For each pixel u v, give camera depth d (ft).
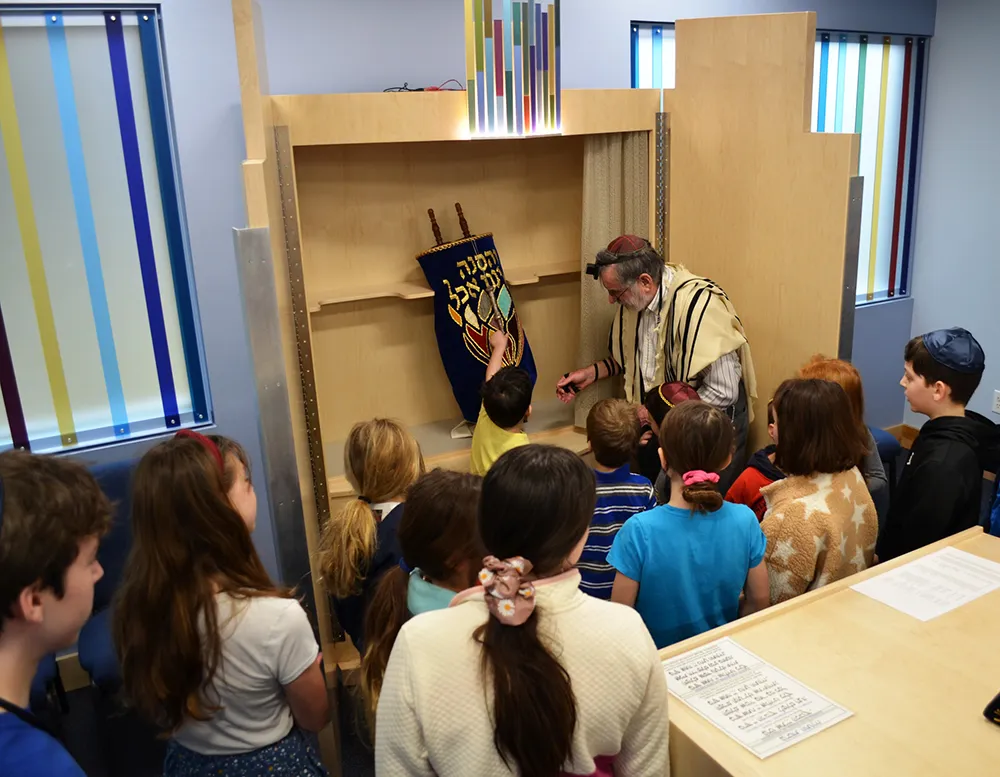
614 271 9.83
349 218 10.48
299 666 4.58
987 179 13.62
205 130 9.15
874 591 5.24
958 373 6.64
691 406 5.61
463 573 4.91
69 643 3.39
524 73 9.34
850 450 5.81
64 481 3.29
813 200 9.46
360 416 11.30
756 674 4.45
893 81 13.94
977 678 4.38
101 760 8.44
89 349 9.36
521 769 3.22
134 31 8.71
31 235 8.82
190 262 9.53
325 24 9.46
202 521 4.29
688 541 5.50
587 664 3.35
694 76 10.38
